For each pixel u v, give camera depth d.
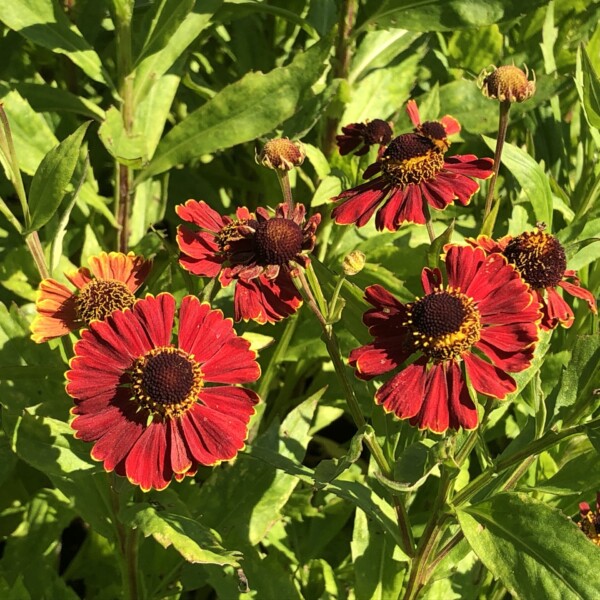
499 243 0.34
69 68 0.56
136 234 0.53
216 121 0.47
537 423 0.33
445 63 0.57
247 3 0.49
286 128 0.48
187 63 0.56
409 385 0.30
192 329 0.32
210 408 0.31
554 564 0.30
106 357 0.31
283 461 0.36
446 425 0.29
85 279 0.35
